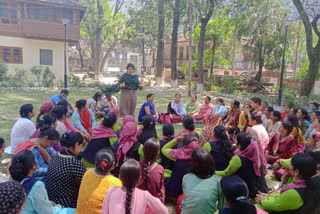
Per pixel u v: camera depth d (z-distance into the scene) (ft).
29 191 8.26
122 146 12.75
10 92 47.19
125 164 7.48
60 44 68.39
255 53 66.54
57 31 65.41
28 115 16.44
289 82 76.95
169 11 70.18
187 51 102.42
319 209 8.93
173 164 14.46
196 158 9.68
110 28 85.61
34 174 11.48
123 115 29.17
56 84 60.64
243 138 11.35
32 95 45.29
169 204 12.65
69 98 44.96
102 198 8.44
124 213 7.33
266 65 66.44
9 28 62.69
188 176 9.83
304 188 8.95
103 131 14.30
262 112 24.34
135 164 7.46
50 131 12.17
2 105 35.17
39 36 63.98
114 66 170.71
